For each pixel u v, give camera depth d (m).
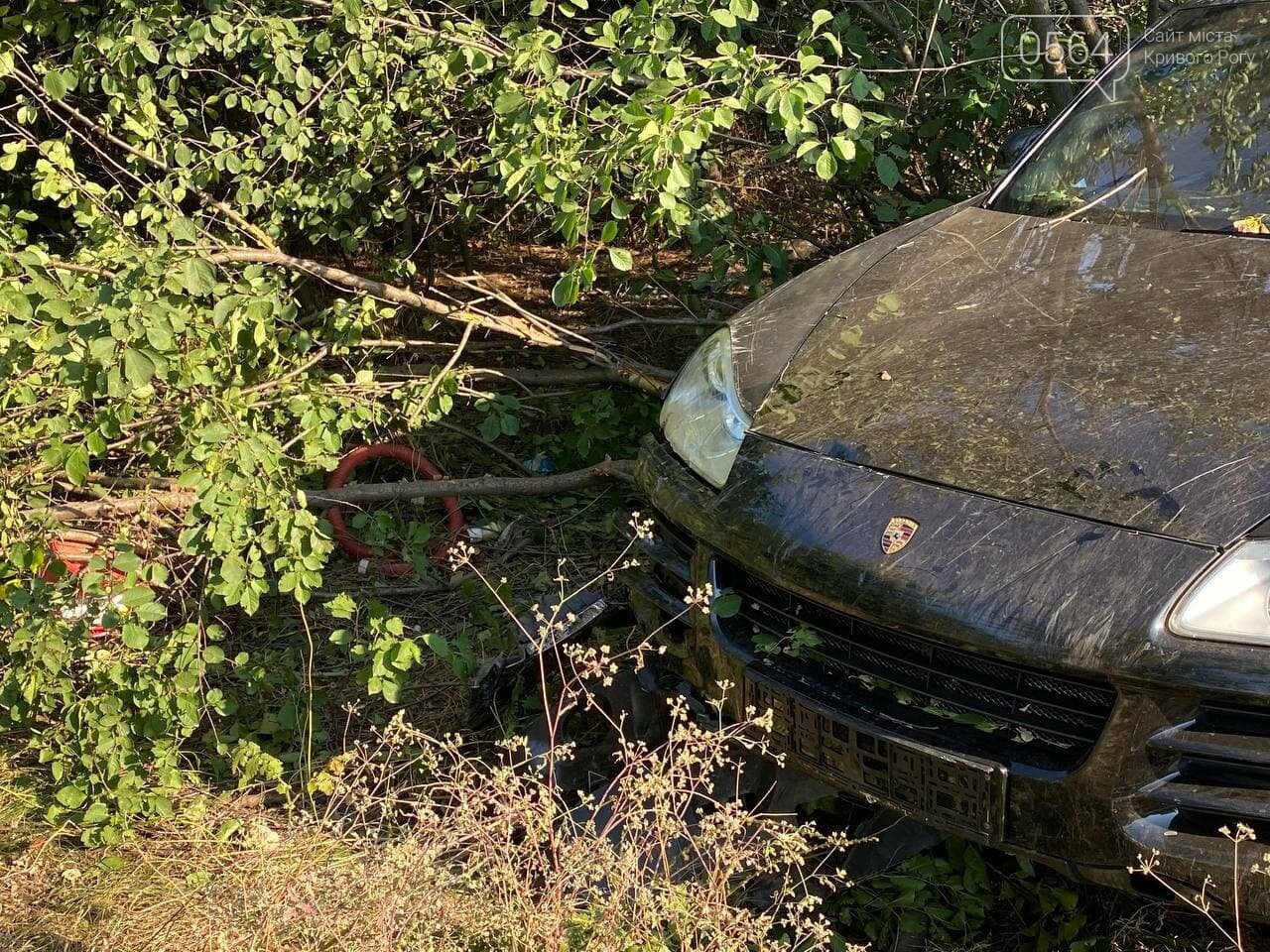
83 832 2.98
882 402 2.71
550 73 3.93
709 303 5.31
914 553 2.38
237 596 3.02
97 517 3.79
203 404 3.17
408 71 4.72
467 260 6.50
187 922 2.73
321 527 3.19
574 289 3.63
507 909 2.44
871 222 5.34
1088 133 3.62
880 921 2.64
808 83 3.65
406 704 3.59
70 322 2.92
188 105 5.52
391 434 4.72
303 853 2.81
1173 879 2.14
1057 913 2.57
